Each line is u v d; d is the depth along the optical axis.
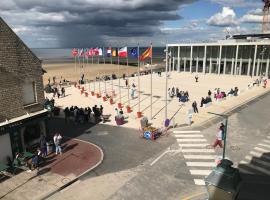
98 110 32.06
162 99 43.34
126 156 21.89
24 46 21.41
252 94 46.00
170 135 26.36
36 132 23.58
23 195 16.72
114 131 28.02
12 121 20.77
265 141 24.59
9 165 20.27
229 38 82.88
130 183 17.80
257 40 71.06
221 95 41.03
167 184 17.55
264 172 18.86
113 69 110.00
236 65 70.81
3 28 19.64
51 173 19.36
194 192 16.56
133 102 41.66
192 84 58.41
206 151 22.47
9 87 20.62
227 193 7.80
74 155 22.30
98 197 16.36
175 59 81.38
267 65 65.88
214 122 30.25
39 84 23.17
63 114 35.41
